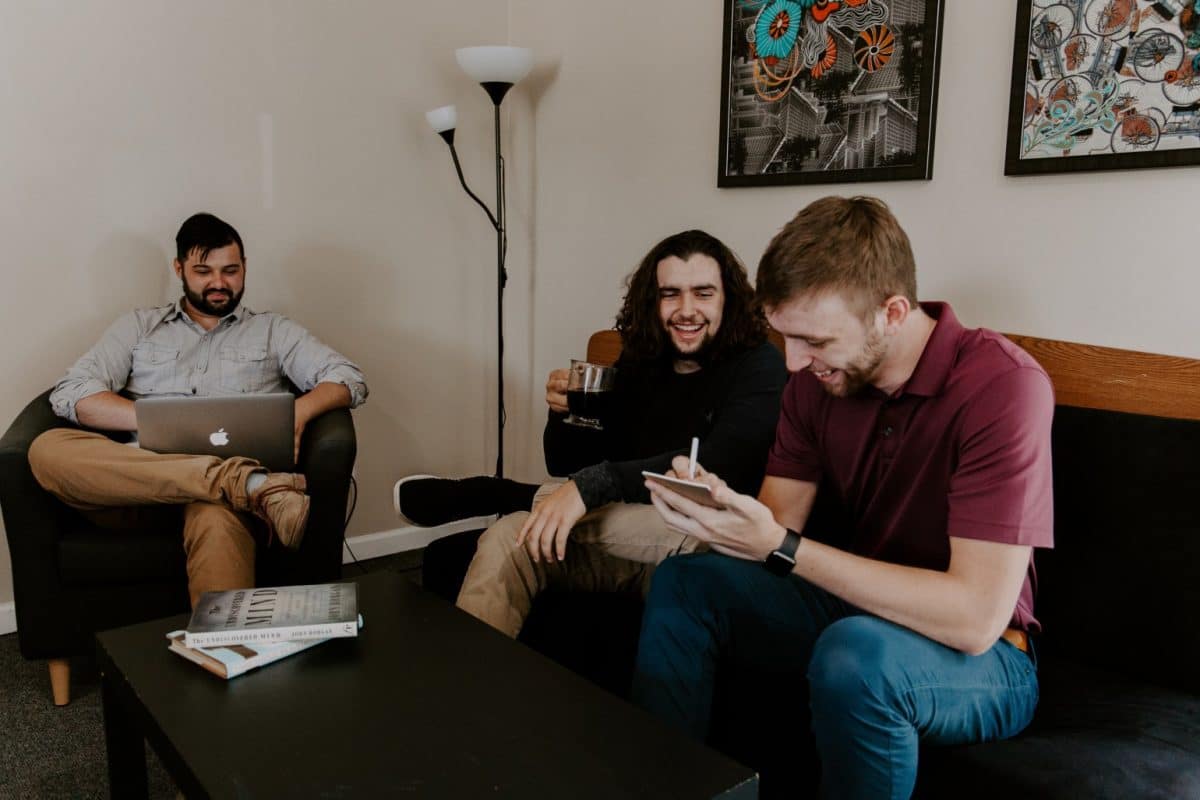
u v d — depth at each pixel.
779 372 1.70
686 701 1.30
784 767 1.33
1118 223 1.66
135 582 1.88
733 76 2.31
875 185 2.06
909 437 1.22
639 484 1.57
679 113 2.51
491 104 3.08
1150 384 1.50
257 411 1.88
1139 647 1.30
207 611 1.23
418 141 2.93
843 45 2.05
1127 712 1.18
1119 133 1.62
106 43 2.31
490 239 3.15
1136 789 0.99
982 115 1.84
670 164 2.56
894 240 1.12
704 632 1.30
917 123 1.93
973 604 1.06
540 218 3.05
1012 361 1.14
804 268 1.11
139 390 2.29
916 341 1.19
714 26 2.39
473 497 2.00
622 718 1.02
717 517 1.18
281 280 2.70
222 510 1.83
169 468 1.79
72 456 1.80
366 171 2.82
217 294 2.27
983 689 1.11
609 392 1.76
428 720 1.01
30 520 1.81
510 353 3.25
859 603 1.13
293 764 0.92
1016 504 1.07
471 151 3.06
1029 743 1.10
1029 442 1.08
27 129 2.24
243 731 0.98
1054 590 1.40
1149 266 1.62
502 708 1.04
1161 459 1.32
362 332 2.89
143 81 2.38
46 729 1.83
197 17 2.44
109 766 1.25
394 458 3.03
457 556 1.82
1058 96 1.70
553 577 1.65
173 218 2.48
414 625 1.28
